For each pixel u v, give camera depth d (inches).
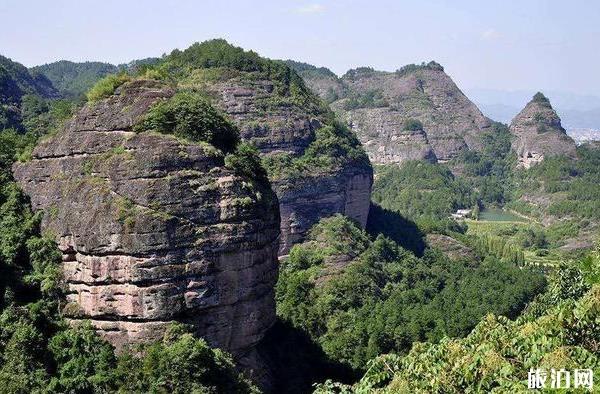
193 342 2908.5
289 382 3986.2
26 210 3363.7
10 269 3105.3
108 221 2967.5
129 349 2974.9
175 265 2984.7
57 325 3002.0
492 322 2297.0
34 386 2719.0
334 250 6176.2
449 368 1904.5
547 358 1593.3
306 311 5064.0
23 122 6107.3
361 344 4776.1
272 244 3469.5
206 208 3063.5
